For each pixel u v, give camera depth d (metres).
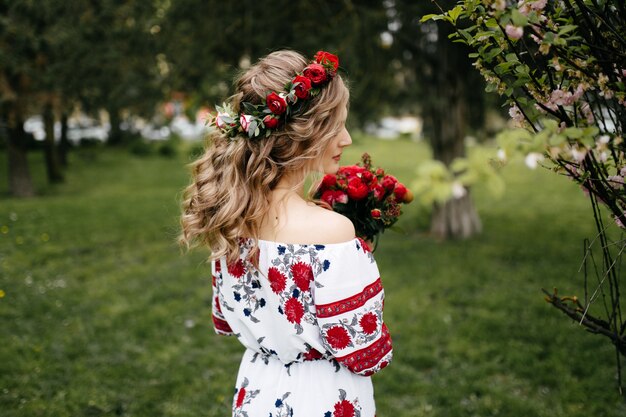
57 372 3.26
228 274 1.31
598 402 2.86
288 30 5.50
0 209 9.01
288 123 1.23
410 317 4.21
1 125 10.88
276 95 1.19
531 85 1.20
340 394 1.27
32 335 3.79
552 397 2.97
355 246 1.19
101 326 4.00
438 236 7.29
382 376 3.25
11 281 5.02
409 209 9.34
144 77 6.22
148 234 7.29
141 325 4.03
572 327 3.79
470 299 4.55
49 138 13.25
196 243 1.40
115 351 3.61
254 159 1.23
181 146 20.11
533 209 9.46
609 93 1.14
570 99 1.15
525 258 5.91
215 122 1.37
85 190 12.48
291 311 1.21
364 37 5.30
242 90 1.30
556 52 1.14
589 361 3.31
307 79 1.21
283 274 1.20
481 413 2.84
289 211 1.23
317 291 1.17
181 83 5.87
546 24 1.12
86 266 5.68
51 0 6.61
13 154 11.20
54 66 6.88
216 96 5.45
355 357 1.20
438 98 5.97
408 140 25.94
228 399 3.03
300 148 1.23
